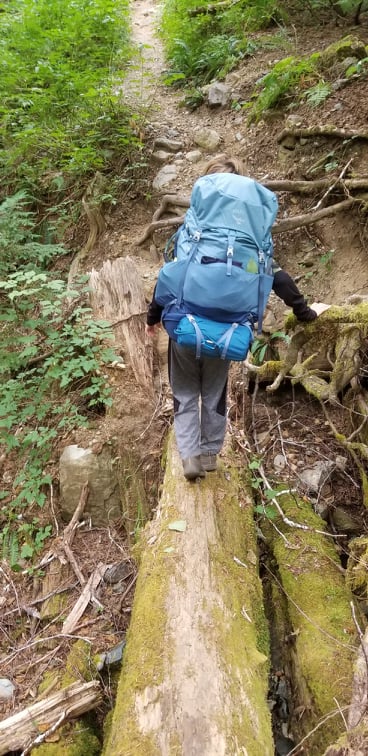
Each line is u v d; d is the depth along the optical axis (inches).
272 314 163.5
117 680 105.8
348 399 135.3
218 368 102.1
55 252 192.7
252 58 255.0
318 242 174.4
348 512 126.6
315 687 88.1
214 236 89.7
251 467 128.5
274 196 94.5
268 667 88.5
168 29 300.5
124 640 111.3
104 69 264.1
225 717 72.6
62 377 148.9
